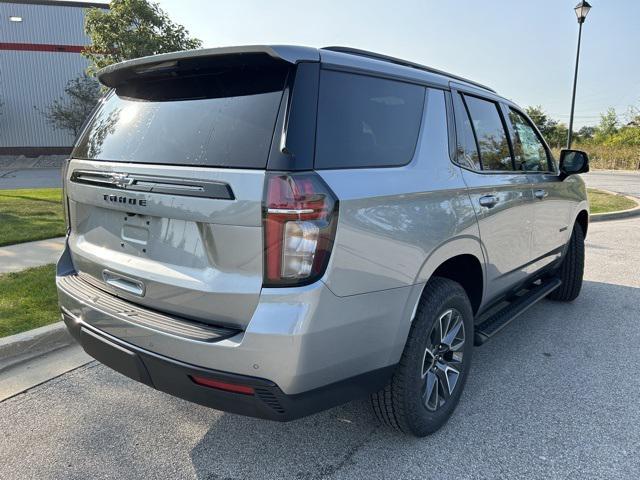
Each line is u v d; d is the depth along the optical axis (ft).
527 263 12.46
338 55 7.39
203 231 6.86
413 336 8.17
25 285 16.14
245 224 6.42
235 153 6.73
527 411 10.03
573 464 8.33
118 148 8.25
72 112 111.24
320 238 6.43
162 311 7.50
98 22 48.49
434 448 8.75
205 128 7.24
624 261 22.93
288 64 6.84
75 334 8.68
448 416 9.40
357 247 6.87
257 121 6.79
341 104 7.27
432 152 8.80
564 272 16.30
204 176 6.73
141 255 7.79
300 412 6.87
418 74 8.93
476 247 9.66
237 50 6.91
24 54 112.47
